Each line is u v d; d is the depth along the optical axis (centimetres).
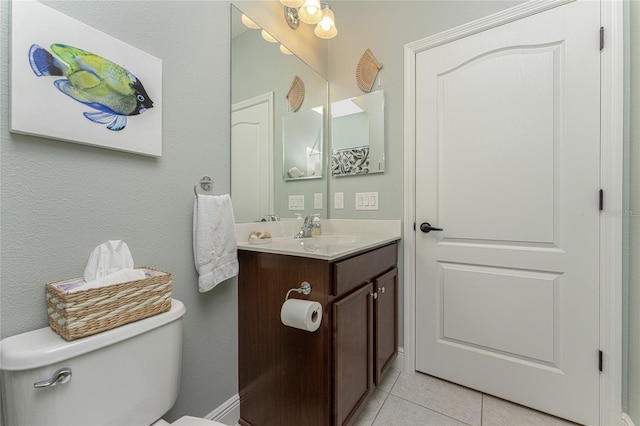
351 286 116
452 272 158
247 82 138
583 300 128
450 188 158
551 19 133
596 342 125
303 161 178
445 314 160
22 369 60
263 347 122
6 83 68
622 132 120
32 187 72
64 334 65
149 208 98
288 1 144
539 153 136
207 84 118
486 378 149
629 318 120
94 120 82
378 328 141
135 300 76
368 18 186
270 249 118
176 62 106
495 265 146
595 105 125
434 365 164
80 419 65
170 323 84
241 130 135
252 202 142
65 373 63
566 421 130
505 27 143
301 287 109
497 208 146
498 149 145
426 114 165
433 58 163
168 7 103
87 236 82
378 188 182
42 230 74
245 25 138
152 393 79
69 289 72
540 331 136
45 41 72
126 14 91
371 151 184
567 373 131
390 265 161
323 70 199
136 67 92
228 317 126
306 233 167
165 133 102
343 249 115
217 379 122
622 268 121
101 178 85
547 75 134
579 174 128
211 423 81
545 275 135
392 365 172
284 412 116
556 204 133
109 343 70
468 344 154
